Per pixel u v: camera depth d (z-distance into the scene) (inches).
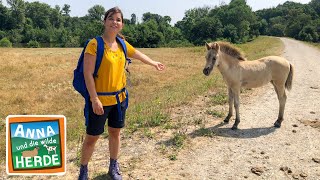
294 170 212.5
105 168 209.5
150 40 3134.8
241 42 3484.3
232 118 316.8
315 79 566.6
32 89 622.2
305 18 4446.4
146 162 219.9
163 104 375.9
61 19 5487.2
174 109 357.1
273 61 293.1
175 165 216.2
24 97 547.2
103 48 153.4
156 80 740.0
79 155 226.1
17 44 3914.9
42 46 3779.5
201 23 3671.3
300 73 644.7
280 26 5034.5
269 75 292.0
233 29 3636.8
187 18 4212.6
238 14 3944.4
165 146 245.6
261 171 209.5
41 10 5172.2
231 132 279.0
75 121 360.8
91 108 160.7
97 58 153.2
